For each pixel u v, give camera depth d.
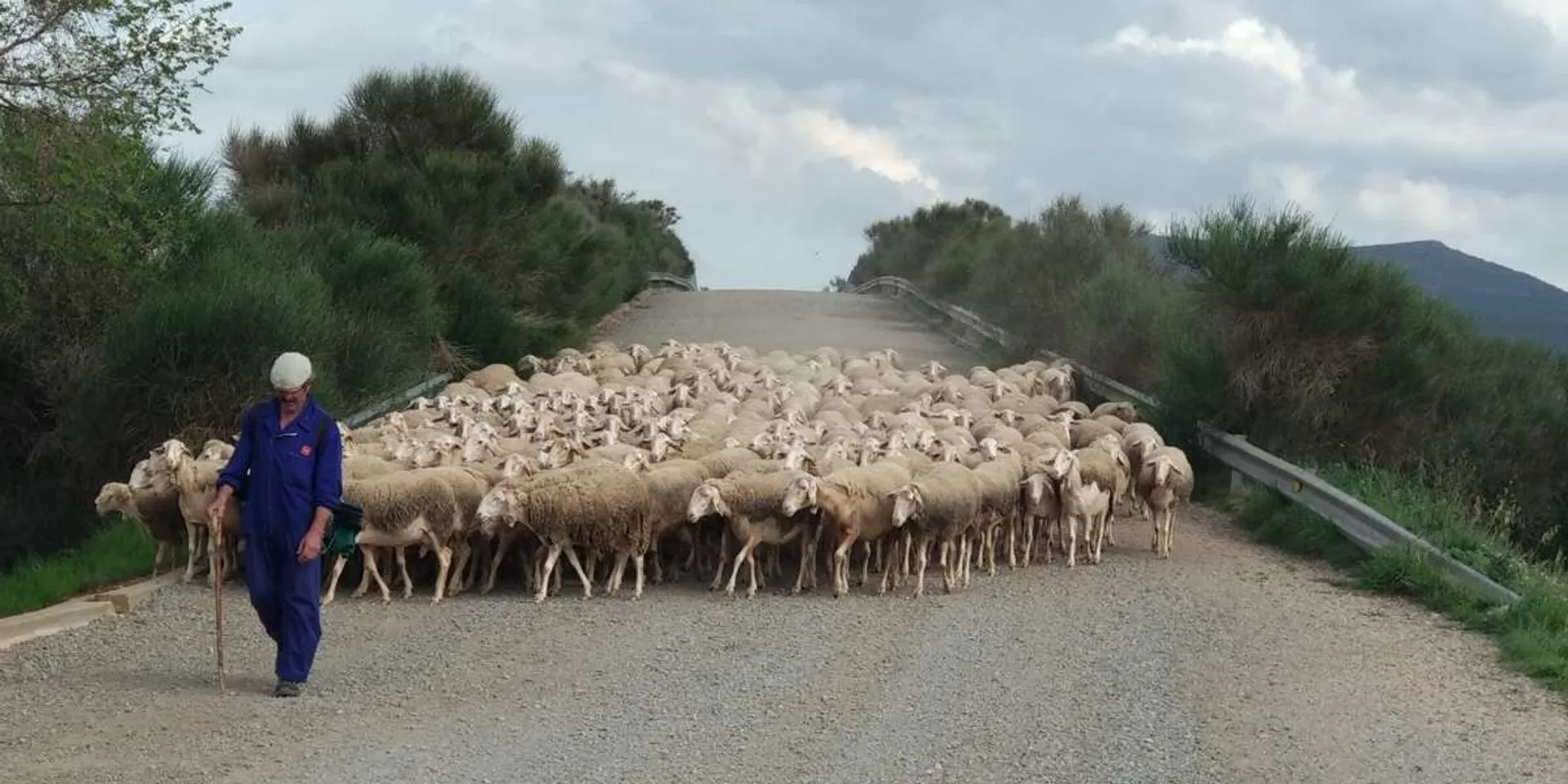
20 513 23.08
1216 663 12.78
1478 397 24.41
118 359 21.92
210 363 21.73
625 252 56.03
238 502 16.12
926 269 59.84
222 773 9.88
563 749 10.41
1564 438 24.86
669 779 9.75
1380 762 10.14
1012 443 19.95
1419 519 17.92
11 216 20.44
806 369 30.55
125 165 18.91
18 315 22.95
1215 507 21.83
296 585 12.03
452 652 13.38
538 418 21.83
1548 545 23.61
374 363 26.14
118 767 10.02
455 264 36.59
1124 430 22.17
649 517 16.05
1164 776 9.83
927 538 15.88
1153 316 30.36
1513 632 13.51
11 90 17.97
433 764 10.06
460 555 16.12
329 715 11.34
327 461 12.28
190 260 24.91
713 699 11.69
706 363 31.08
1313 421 23.11
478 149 41.88
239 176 40.72
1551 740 10.66
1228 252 23.70
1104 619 14.53
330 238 30.97
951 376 29.31
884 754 10.28
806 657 13.08
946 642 13.61
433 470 16.02
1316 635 13.88
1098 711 11.30
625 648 13.42
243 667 12.93
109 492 16.59
